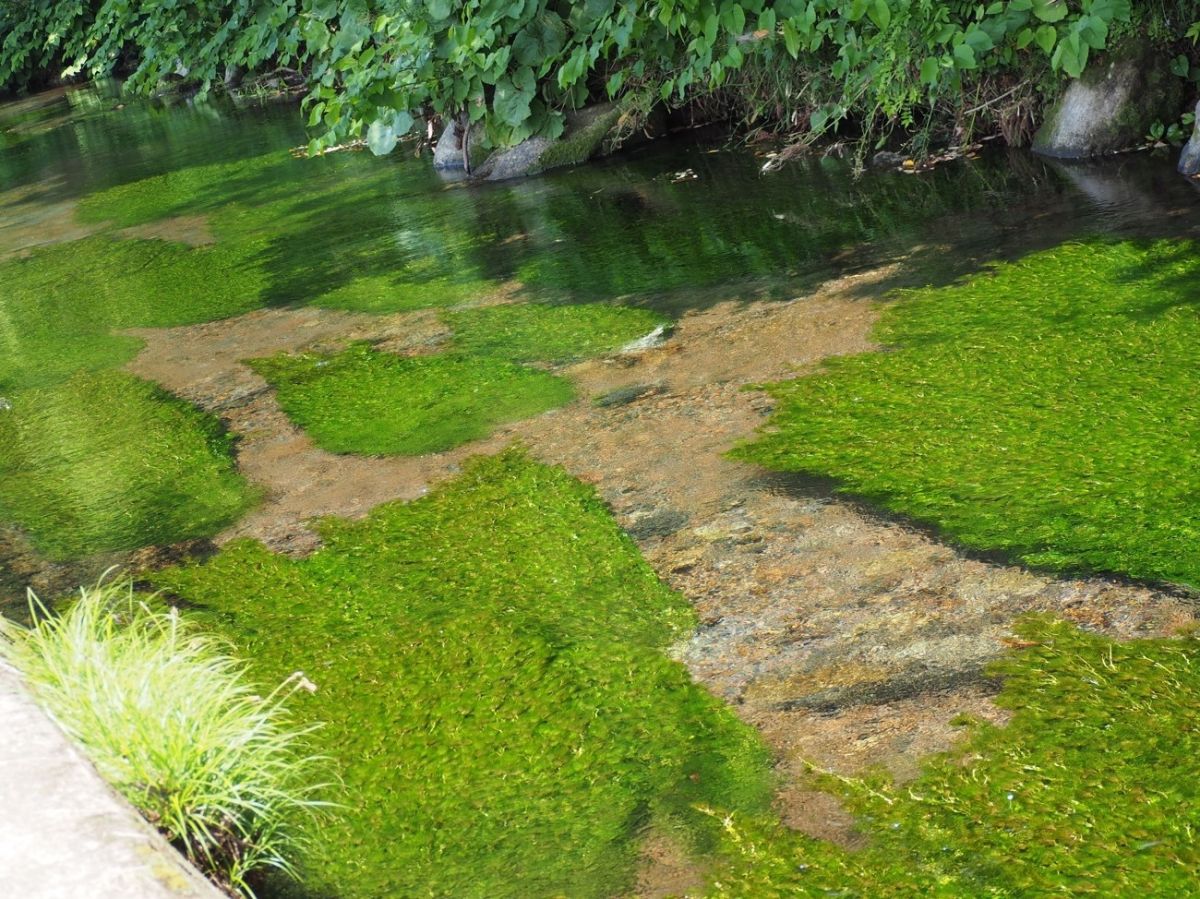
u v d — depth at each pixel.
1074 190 5.55
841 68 6.32
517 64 7.69
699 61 6.88
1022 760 2.22
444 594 3.15
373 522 3.62
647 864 2.14
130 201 9.44
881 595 2.80
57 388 5.46
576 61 7.17
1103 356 3.77
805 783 2.27
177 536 3.79
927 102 6.92
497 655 2.83
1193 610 2.56
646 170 7.55
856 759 2.31
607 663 2.74
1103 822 2.05
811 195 6.34
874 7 5.73
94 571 3.66
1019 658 2.51
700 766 2.37
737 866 2.10
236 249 7.37
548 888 2.12
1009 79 6.55
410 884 2.18
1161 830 2.01
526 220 6.84
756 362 4.27
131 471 4.37
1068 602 2.66
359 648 2.96
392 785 2.44
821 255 5.33
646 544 3.21
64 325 6.45
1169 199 5.14
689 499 3.40
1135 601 2.62
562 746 2.49
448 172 8.35
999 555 2.87
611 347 4.68
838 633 2.70
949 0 5.96
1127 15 5.39
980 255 4.92
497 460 3.88
